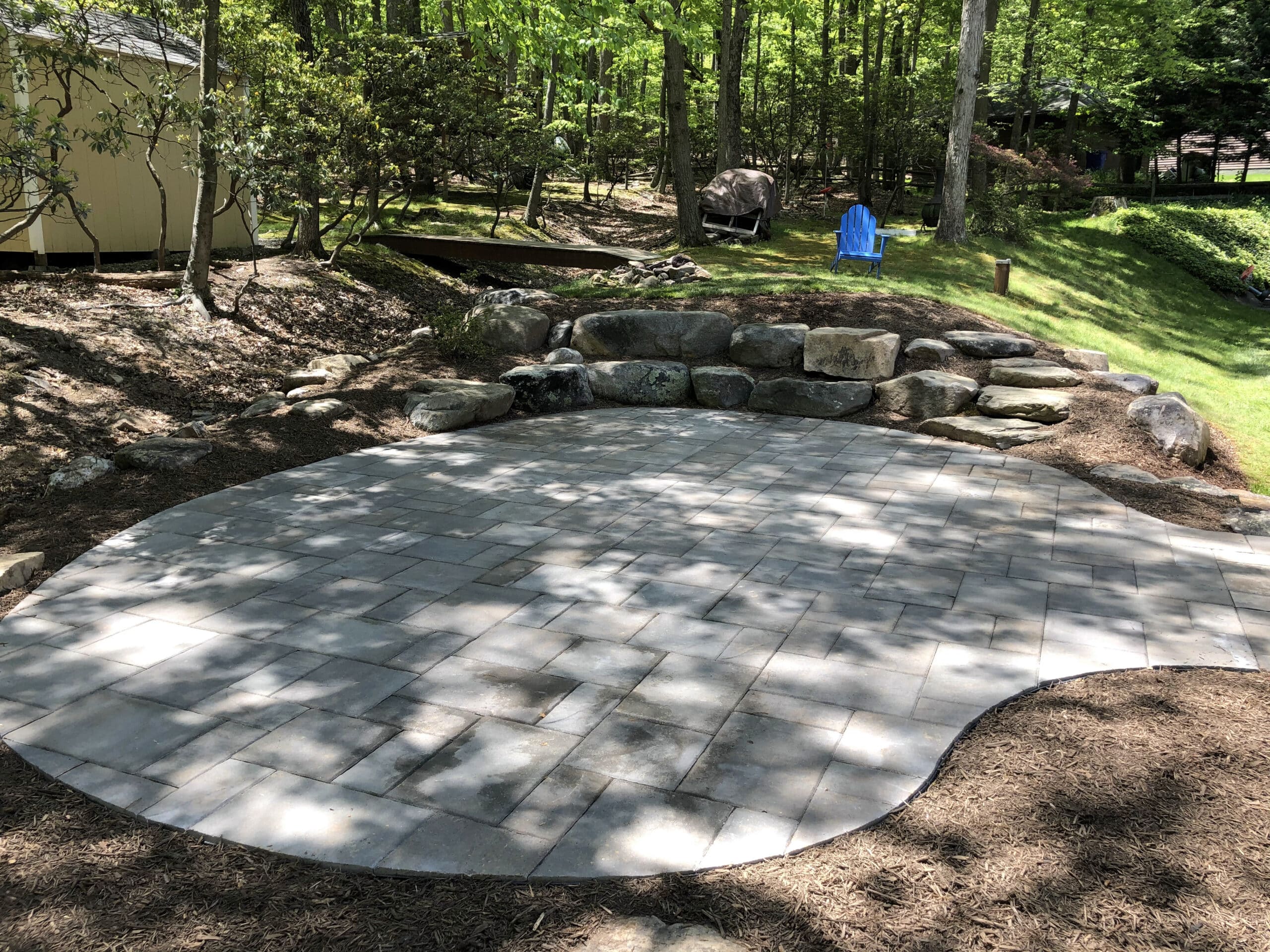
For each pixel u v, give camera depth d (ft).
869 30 87.51
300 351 32.76
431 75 45.42
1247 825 8.91
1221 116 97.71
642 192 93.71
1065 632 13.42
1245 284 67.51
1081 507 19.33
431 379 28.94
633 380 29.58
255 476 21.33
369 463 22.52
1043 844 8.66
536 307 35.27
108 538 17.34
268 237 49.57
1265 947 7.39
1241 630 13.50
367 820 9.10
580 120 86.74
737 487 20.68
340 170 42.57
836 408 27.48
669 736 10.61
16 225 33.17
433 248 51.39
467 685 11.83
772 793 9.50
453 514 18.70
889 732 10.68
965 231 58.49
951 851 8.59
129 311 29.45
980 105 69.36
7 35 27.12
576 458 23.07
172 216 40.50
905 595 14.74
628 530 17.79
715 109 88.33
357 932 7.73
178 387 26.61
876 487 20.66
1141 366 39.04
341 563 16.07
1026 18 74.38
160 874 8.41
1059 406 25.04
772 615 13.99
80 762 10.14
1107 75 75.46
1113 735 10.57
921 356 29.53
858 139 76.95
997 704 11.34
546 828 8.96
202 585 15.15
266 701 11.43
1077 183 78.13
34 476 20.24
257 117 36.40
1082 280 58.29
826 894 8.05
